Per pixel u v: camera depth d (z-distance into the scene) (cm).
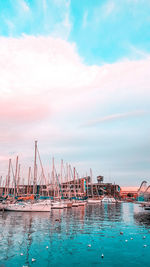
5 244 2383
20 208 5741
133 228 3538
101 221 4344
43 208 5753
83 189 16900
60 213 5747
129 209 8519
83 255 2105
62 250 2234
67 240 2627
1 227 3362
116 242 2584
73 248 2316
